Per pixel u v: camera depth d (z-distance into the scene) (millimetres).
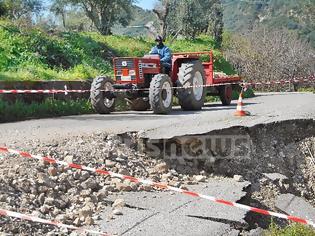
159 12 34438
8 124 9453
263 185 8211
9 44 15664
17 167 6023
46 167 6281
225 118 10148
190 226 5621
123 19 32625
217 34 39125
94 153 7117
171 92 11594
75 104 11734
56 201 5699
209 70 14500
